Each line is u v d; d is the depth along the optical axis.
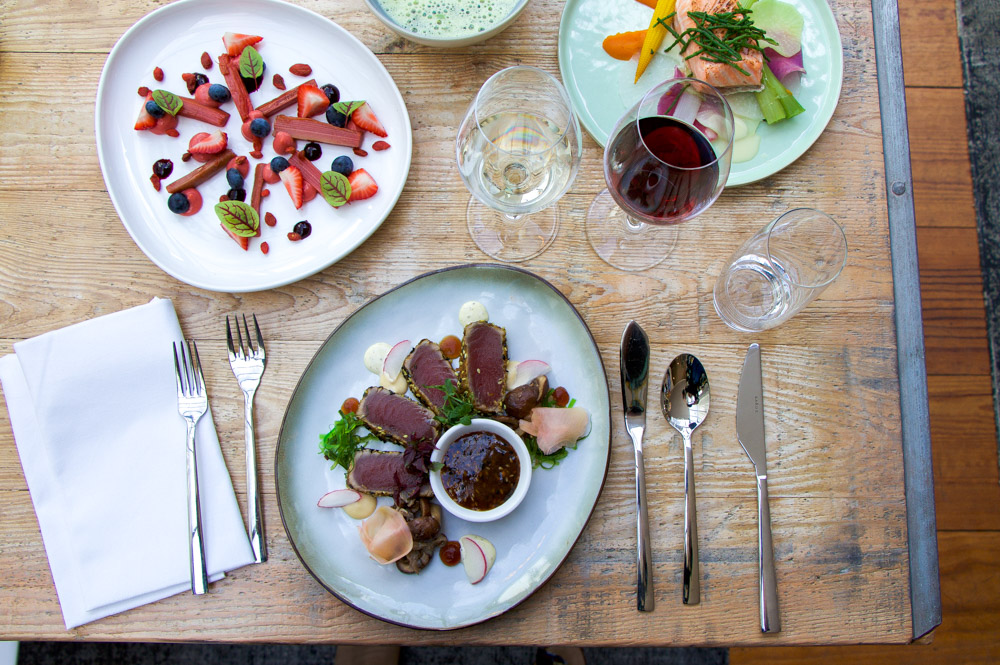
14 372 1.21
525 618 1.13
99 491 1.17
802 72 1.26
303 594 1.14
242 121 1.29
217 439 1.19
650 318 1.24
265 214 1.27
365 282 1.26
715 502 1.18
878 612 1.15
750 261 1.27
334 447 1.13
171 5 1.29
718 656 2.04
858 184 1.28
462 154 1.11
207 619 1.13
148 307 1.22
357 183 1.25
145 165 1.29
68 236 1.27
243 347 1.22
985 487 2.08
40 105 1.31
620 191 1.07
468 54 1.33
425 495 1.11
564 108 1.11
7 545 1.16
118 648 2.06
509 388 1.17
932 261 2.21
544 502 1.14
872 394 1.21
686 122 1.11
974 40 2.29
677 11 1.23
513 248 1.27
